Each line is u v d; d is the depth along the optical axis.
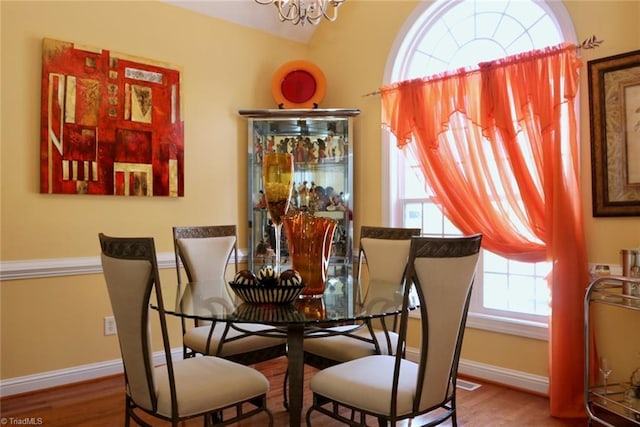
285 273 2.16
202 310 2.00
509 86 3.12
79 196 3.28
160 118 3.64
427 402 1.88
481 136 3.30
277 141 4.37
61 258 3.19
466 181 3.40
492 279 3.42
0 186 2.97
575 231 2.81
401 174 3.99
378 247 3.08
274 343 2.75
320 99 4.22
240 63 4.17
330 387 1.97
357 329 2.69
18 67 3.03
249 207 4.14
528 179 3.05
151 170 3.58
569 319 2.77
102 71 3.35
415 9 3.79
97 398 2.99
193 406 1.83
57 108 3.16
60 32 3.20
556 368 2.77
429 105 3.54
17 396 3.01
